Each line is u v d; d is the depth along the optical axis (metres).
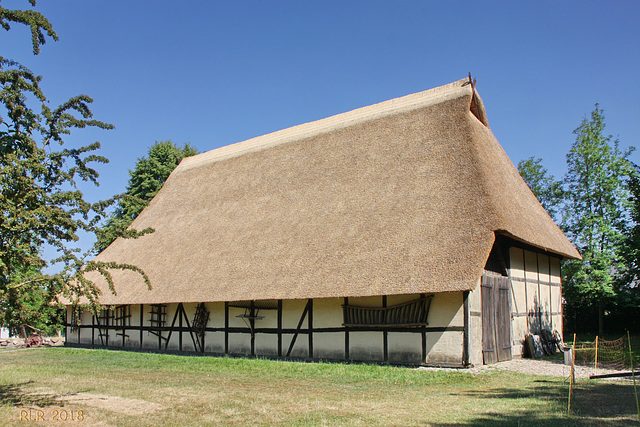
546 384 9.91
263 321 16.38
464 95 17.41
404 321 13.30
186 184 24.84
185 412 7.32
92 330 22.41
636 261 16.95
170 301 17.08
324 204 17.05
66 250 7.39
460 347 12.43
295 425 6.46
